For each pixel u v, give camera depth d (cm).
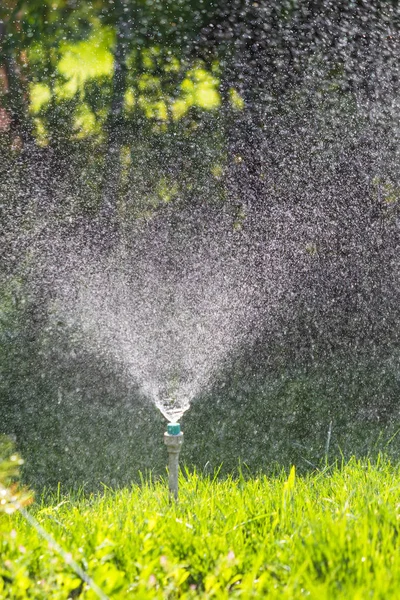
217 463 1032
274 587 458
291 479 695
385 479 713
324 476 816
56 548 495
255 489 704
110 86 1761
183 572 488
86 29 1766
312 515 580
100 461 1023
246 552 528
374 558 485
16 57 1738
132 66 1761
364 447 1062
